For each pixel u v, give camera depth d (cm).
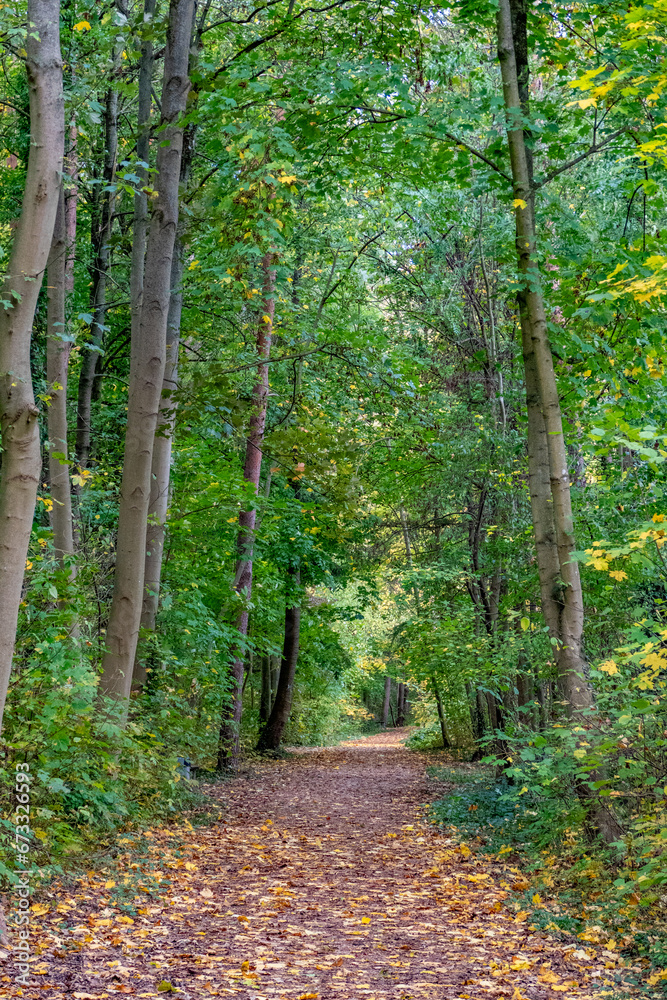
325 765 2117
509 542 1312
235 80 926
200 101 968
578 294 907
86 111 923
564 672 830
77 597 751
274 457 1314
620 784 739
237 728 1736
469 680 1271
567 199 1245
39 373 1286
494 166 905
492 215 1293
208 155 1203
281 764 2102
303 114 930
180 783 1155
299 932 591
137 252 1125
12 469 535
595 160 1111
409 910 676
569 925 606
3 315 541
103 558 1153
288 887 755
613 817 741
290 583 2123
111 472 1292
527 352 894
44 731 693
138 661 1090
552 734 749
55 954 462
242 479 1605
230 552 1667
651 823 572
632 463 1002
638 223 1101
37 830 661
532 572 1279
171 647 1241
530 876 780
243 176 1062
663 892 612
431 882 788
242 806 1303
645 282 565
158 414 1106
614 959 526
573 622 835
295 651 2362
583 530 1030
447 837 1041
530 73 1002
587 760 690
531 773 866
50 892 594
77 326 1092
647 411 913
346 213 1636
